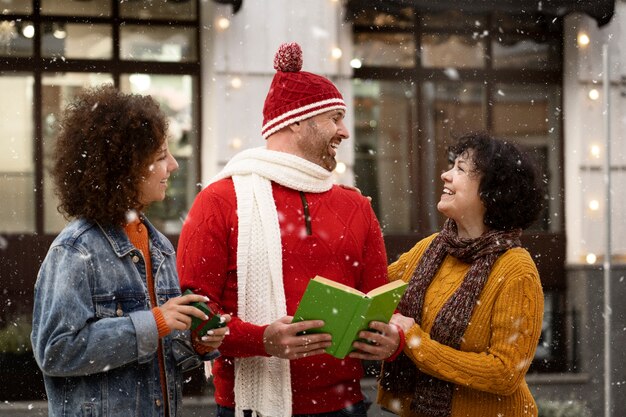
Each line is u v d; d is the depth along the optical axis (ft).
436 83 33.35
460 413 10.87
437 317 10.97
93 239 9.27
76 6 31.81
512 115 33.83
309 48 32.12
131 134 9.27
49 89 31.73
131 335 8.98
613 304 31.30
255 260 10.69
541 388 25.16
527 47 33.83
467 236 11.37
